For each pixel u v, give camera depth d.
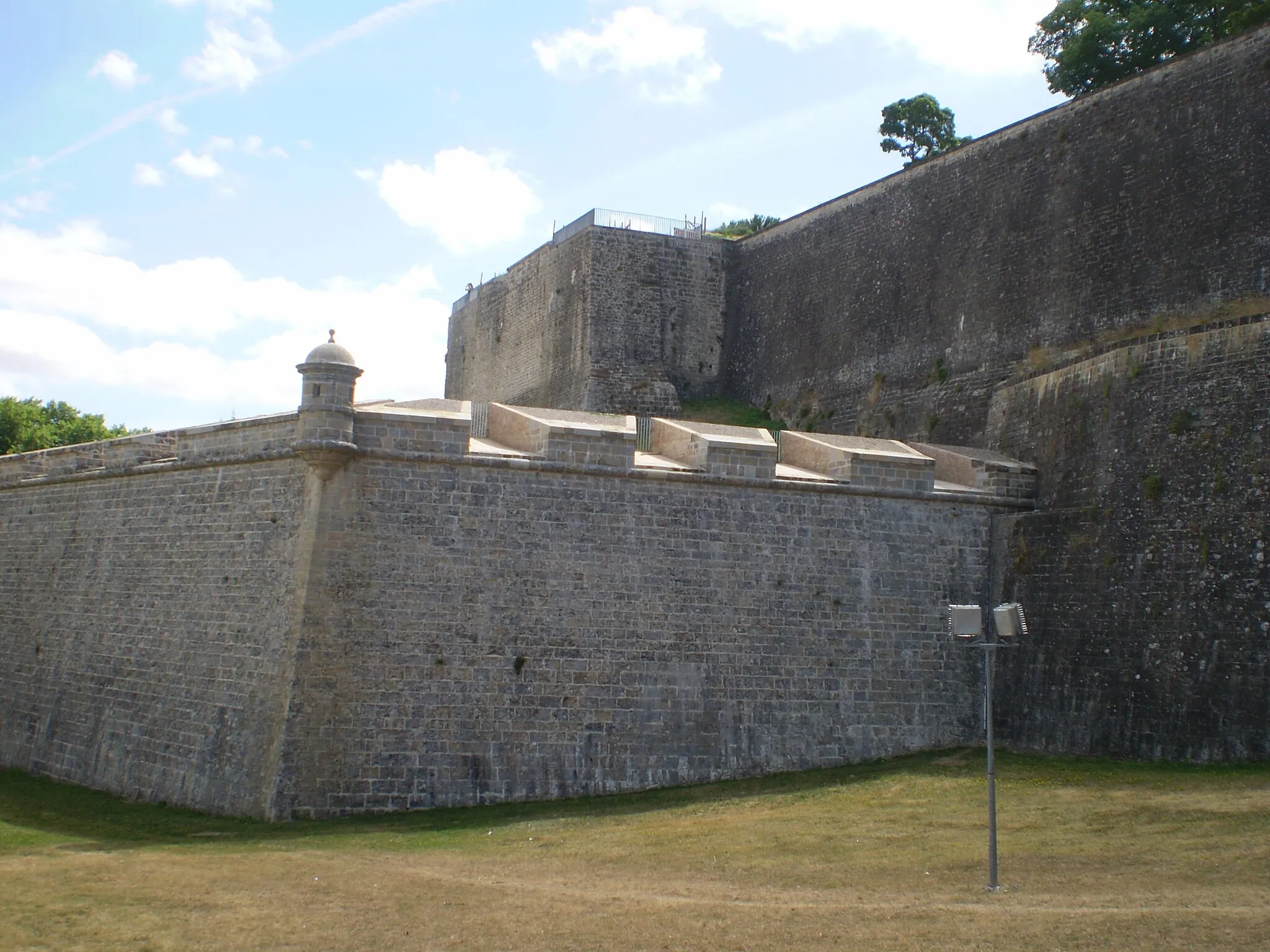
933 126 68.44
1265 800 22.62
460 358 71.19
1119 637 29.06
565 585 29.30
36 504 38.75
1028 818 23.69
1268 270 32.38
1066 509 31.80
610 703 29.14
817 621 31.14
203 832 26.03
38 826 27.67
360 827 26.06
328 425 28.12
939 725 31.67
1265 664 25.66
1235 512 27.09
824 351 49.72
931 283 44.19
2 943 17.27
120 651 33.31
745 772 29.77
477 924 18.02
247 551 29.98
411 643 28.08
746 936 17.09
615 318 55.84
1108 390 31.38
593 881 20.78
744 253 57.16
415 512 28.58
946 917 17.52
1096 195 38.09
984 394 40.34
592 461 29.95
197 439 32.44
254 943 17.33
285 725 27.19
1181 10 48.56
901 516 32.44
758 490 31.25
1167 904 17.42
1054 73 52.50
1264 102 33.44
